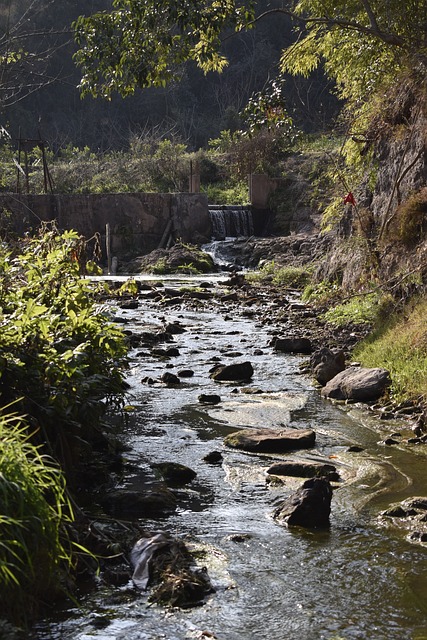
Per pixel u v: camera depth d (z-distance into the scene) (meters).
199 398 9.08
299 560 4.95
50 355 5.73
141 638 4.02
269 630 4.13
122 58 14.34
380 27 15.65
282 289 22.55
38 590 4.28
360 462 6.89
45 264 7.00
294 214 34.62
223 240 33.50
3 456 4.10
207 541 5.21
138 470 6.60
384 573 4.77
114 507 5.77
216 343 13.22
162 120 61.12
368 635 4.09
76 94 58.56
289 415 8.47
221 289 22.30
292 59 17.52
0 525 3.97
